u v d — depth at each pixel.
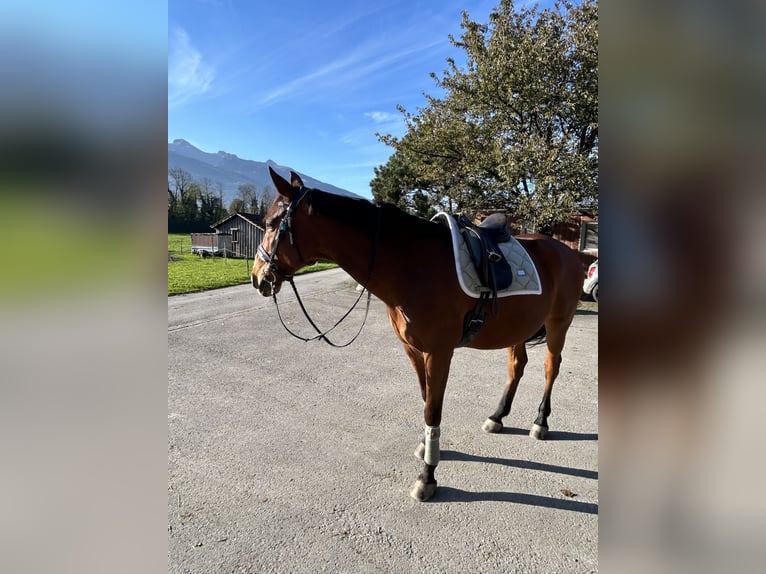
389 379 3.93
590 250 9.70
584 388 3.76
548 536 1.88
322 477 2.33
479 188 9.25
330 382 3.84
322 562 1.71
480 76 8.23
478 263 2.15
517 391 3.69
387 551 1.78
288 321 6.42
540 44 7.34
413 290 2.05
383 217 2.09
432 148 9.64
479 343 2.37
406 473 2.38
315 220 2.07
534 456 2.58
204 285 10.32
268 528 1.91
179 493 2.16
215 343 5.12
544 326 2.79
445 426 2.98
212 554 1.75
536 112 8.01
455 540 1.85
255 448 2.63
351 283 11.45
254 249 22.78
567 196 7.02
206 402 3.35
